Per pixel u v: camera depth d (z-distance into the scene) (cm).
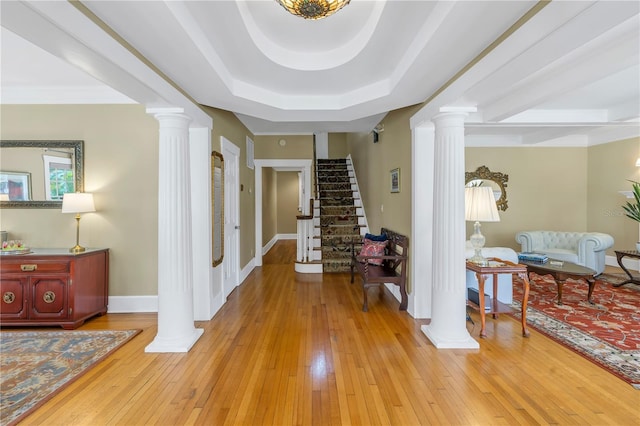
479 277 303
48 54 281
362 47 250
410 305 369
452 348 279
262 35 254
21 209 368
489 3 167
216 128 390
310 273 573
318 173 822
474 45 212
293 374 239
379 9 211
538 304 398
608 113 461
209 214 354
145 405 203
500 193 673
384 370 244
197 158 354
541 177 675
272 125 538
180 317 286
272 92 343
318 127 558
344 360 260
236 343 292
